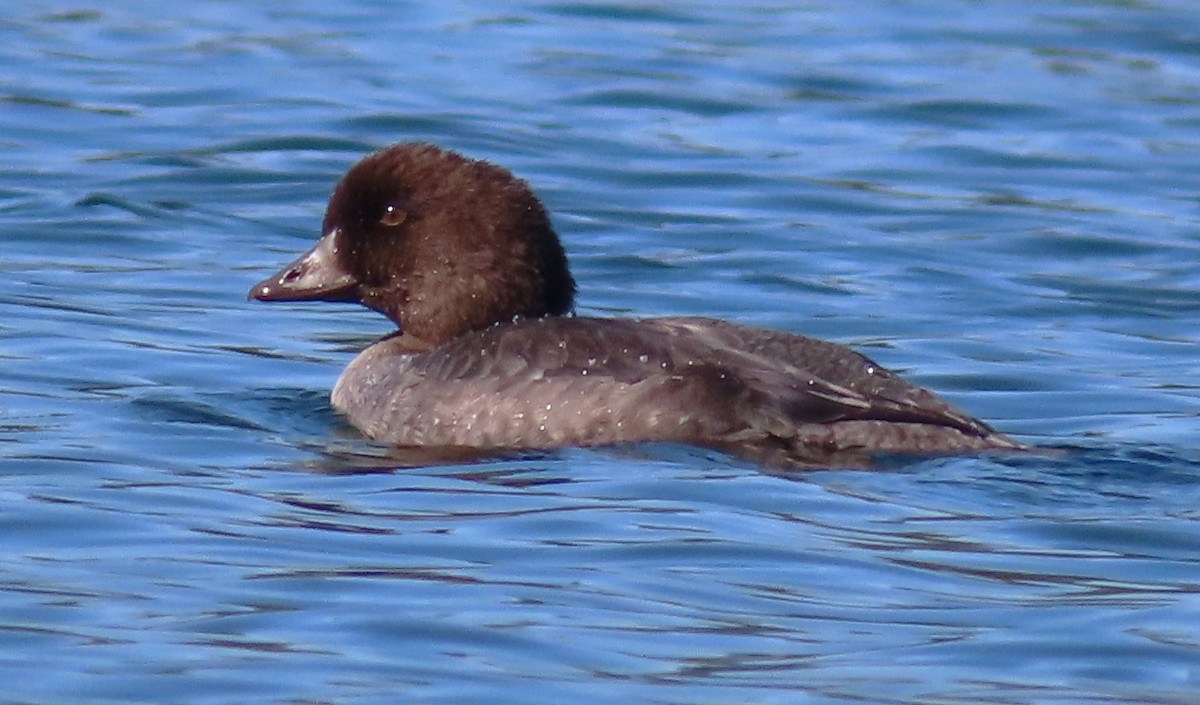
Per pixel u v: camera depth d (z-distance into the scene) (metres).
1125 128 23.58
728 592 10.00
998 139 23.05
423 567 10.27
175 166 21.08
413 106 23.41
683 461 12.17
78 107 23.11
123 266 17.92
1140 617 9.70
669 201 20.45
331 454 12.64
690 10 28.91
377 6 28.80
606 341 12.88
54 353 15.00
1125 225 19.98
